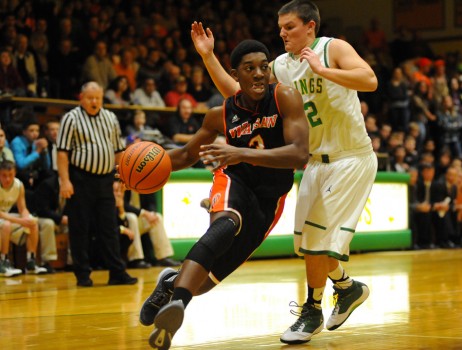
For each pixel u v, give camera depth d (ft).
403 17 86.89
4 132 40.75
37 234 38.14
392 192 52.37
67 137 32.48
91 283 32.24
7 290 30.58
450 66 79.05
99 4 63.05
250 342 17.40
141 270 39.29
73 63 54.90
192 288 14.40
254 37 71.97
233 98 16.66
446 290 28.40
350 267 39.70
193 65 63.52
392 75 69.97
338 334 18.44
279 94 16.16
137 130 46.39
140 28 62.64
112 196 33.06
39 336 18.58
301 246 18.03
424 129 66.85
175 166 17.02
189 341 17.53
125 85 52.75
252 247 16.21
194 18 67.51
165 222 42.55
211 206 15.83
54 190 39.22
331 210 17.74
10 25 51.55
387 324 19.83
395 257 47.37
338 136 18.06
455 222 58.34
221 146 14.89
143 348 16.71
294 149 15.49
